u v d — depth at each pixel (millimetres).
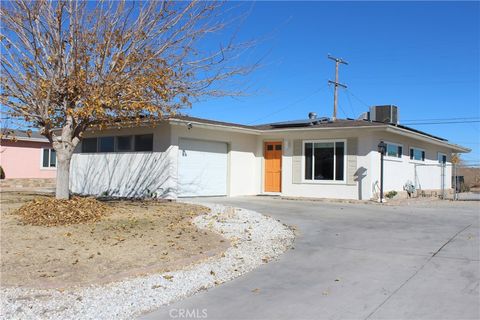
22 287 6395
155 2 11812
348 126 18000
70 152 12391
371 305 5691
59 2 10906
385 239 9758
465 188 30922
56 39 11297
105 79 11320
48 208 10898
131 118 13414
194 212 13086
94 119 12484
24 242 8531
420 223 11812
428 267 7414
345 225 11664
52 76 11422
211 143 19328
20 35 11258
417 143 23062
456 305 5590
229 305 5910
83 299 6074
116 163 19266
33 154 28141
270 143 21203
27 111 11805
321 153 19141
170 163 17234
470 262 7645
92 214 11188
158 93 11641
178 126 17547
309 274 7270
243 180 20766
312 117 24188
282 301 5984
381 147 17531
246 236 10148
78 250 8180
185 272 7359
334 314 5426
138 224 10695
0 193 18609
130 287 6590
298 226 11555
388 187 19484
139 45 11906
